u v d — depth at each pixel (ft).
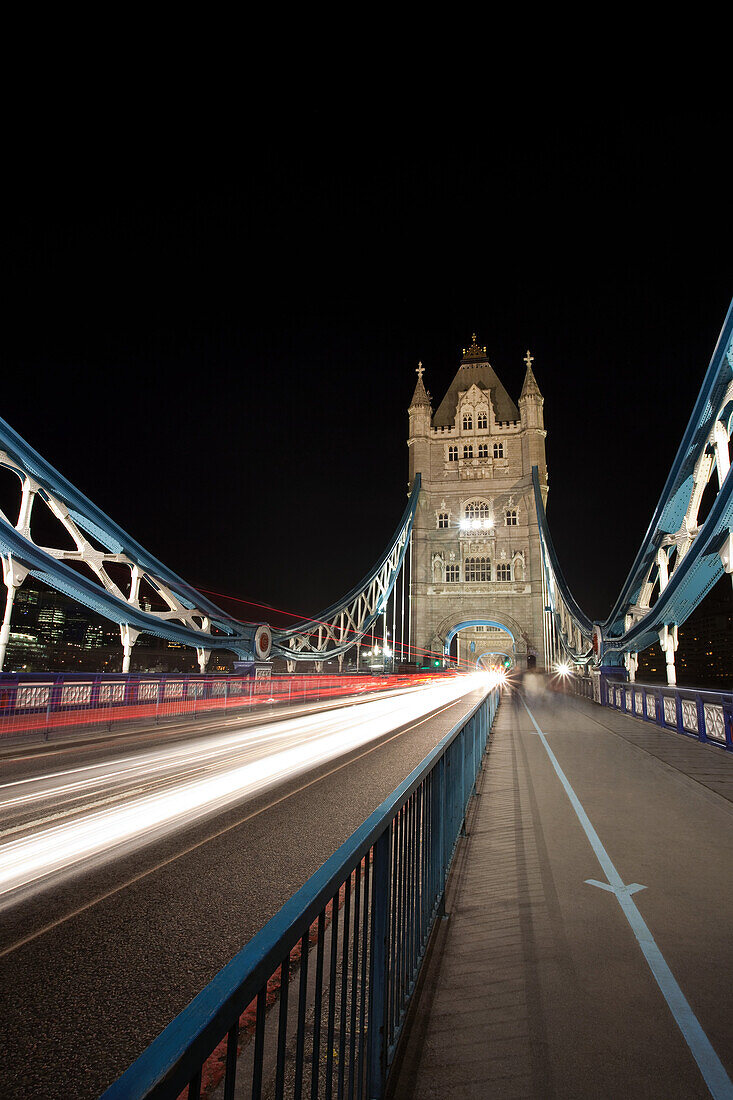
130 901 15.98
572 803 26.27
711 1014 10.60
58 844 20.68
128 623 85.35
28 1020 10.86
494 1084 8.82
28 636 429.38
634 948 13.10
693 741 47.16
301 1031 5.82
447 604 240.94
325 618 188.24
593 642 114.32
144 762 36.83
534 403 253.44
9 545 65.92
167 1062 3.47
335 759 39.09
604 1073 9.05
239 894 16.44
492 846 20.38
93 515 81.30
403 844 11.06
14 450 69.21
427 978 11.85
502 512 246.68
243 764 36.50
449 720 69.05
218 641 105.81
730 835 21.53
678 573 65.26
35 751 41.45
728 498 51.65
